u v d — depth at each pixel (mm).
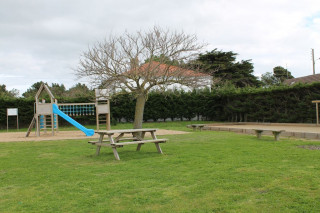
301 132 11211
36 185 4879
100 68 12219
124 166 6180
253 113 21844
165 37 13102
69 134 16375
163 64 13922
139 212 3559
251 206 3613
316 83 17797
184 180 4852
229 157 6770
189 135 12930
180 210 3580
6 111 22844
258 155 6945
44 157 7723
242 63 37719
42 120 17641
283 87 19656
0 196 4324
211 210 3543
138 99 12688
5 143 11453
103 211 3623
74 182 4980
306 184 4371
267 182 4547
